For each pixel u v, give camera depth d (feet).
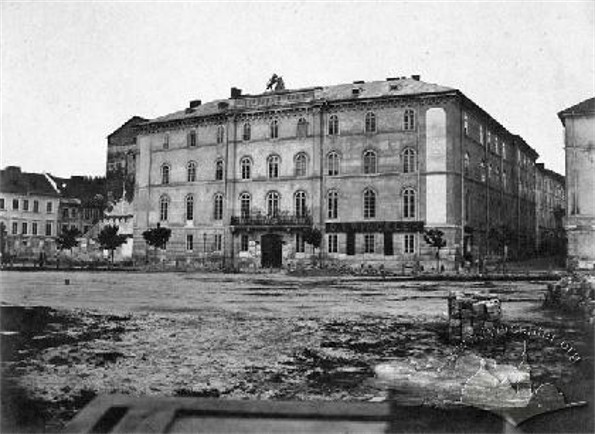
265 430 28.76
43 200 244.22
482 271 163.73
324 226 191.93
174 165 225.56
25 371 40.29
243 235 207.82
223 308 74.90
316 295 94.94
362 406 31.53
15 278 139.54
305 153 198.29
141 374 39.63
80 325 59.72
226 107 218.18
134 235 231.30
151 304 80.33
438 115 180.65
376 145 187.73
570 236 146.10
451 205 177.06
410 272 167.32
